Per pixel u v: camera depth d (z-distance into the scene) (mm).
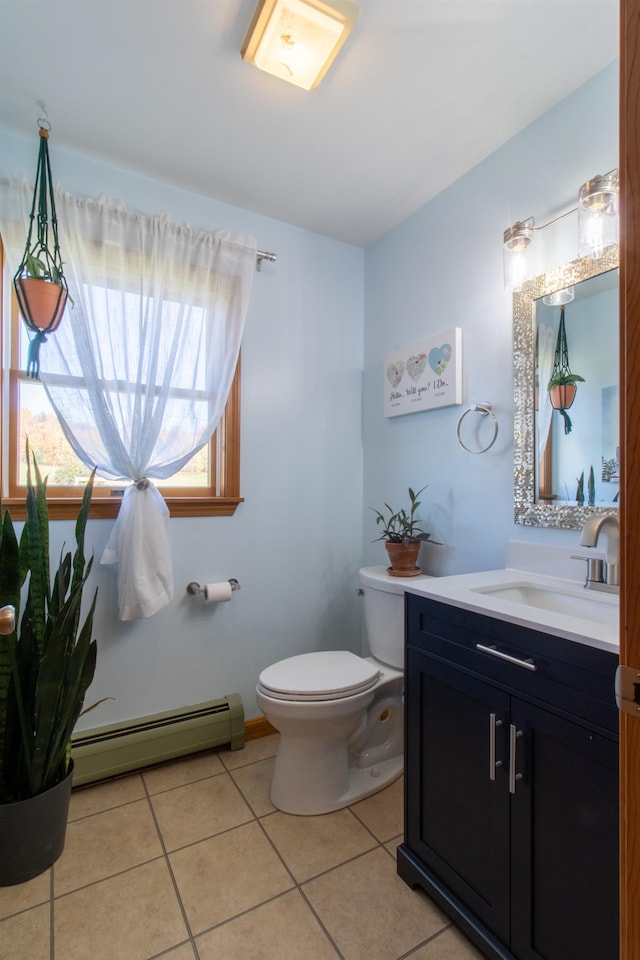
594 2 1191
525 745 1022
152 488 1813
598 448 1386
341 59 1357
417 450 2096
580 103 1445
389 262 2301
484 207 1779
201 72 1401
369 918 1217
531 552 1558
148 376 1810
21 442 1735
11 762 1388
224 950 1132
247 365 2139
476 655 1147
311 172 1874
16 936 1160
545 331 1532
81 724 1784
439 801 1255
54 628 1267
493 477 1729
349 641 2434
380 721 1898
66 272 1674
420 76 1411
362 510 2469
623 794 636
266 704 1574
